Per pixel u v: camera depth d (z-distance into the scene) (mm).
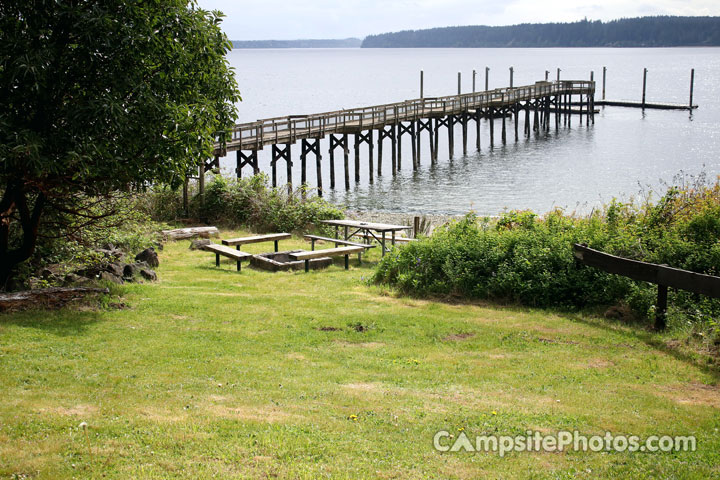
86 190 10906
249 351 8648
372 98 95375
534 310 10891
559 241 11859
